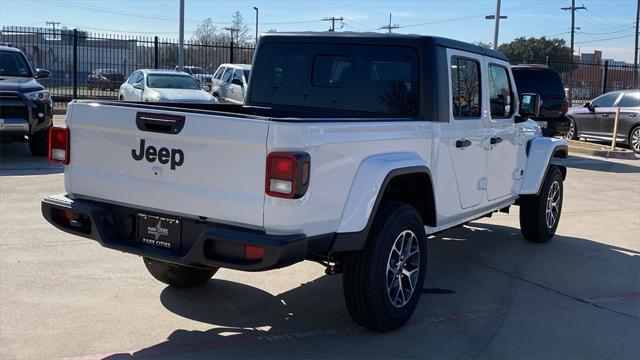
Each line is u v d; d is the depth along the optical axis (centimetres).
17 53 1257
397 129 452
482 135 581
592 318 515
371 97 527
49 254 619
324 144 383
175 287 543
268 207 367
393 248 445
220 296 530
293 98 565
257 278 582
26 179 999
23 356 400
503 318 506
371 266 432
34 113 1148
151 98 1730
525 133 700
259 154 367
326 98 549
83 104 431
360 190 412
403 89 511
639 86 3178
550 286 597
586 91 3145
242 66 1981
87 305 494
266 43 580
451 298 551
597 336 477
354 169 411
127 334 443
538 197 737
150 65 2556
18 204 823
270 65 578
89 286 537
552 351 445
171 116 391
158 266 518
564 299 561
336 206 398
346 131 401
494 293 570
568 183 1236
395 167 434
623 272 650
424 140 485
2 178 1002
